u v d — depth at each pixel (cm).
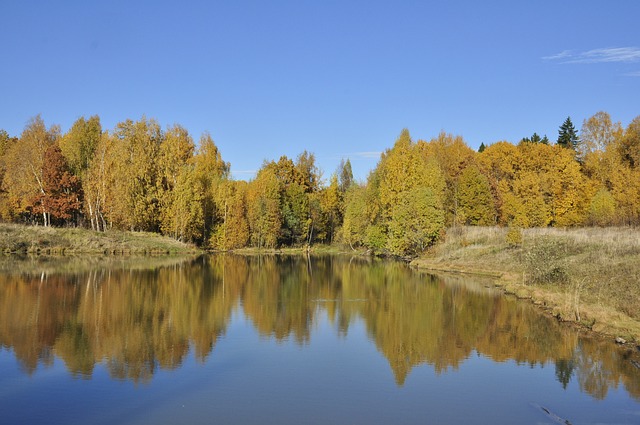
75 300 2755
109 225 6712
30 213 6419
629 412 1309
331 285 3634
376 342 1994
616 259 3014
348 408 1318
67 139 6969
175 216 6562
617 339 1967
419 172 5959
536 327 2238
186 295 3033
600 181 6538
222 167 8750
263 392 1423
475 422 1241
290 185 8362
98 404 1317
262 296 3073
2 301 2680
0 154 7962
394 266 5262
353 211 7550
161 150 6712
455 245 5228
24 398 1354
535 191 6600
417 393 1438
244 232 7300
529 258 3362
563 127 10188
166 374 1569
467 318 2445
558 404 1362
